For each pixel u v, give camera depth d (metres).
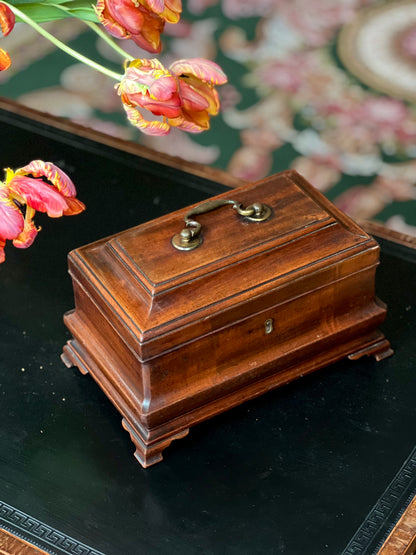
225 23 2.01
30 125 1.59
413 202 1.63
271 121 1.79
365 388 1.30
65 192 0.99
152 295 1.18
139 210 1.49
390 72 1.89
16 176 0.98
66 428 1.27
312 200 1.26
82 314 1.28
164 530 1.19
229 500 1.21
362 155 1.72
